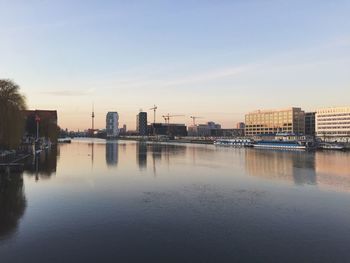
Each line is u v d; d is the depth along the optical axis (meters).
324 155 144.88
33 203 47.16
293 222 39.38
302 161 114.56
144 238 33.97
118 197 51.56
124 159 118.94
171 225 37.94
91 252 30.59
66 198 50.47
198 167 94.31
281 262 29.00
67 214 41.91
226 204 47.62
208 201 49.41
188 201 49.31
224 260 29.27
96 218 40.34
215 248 31.69
